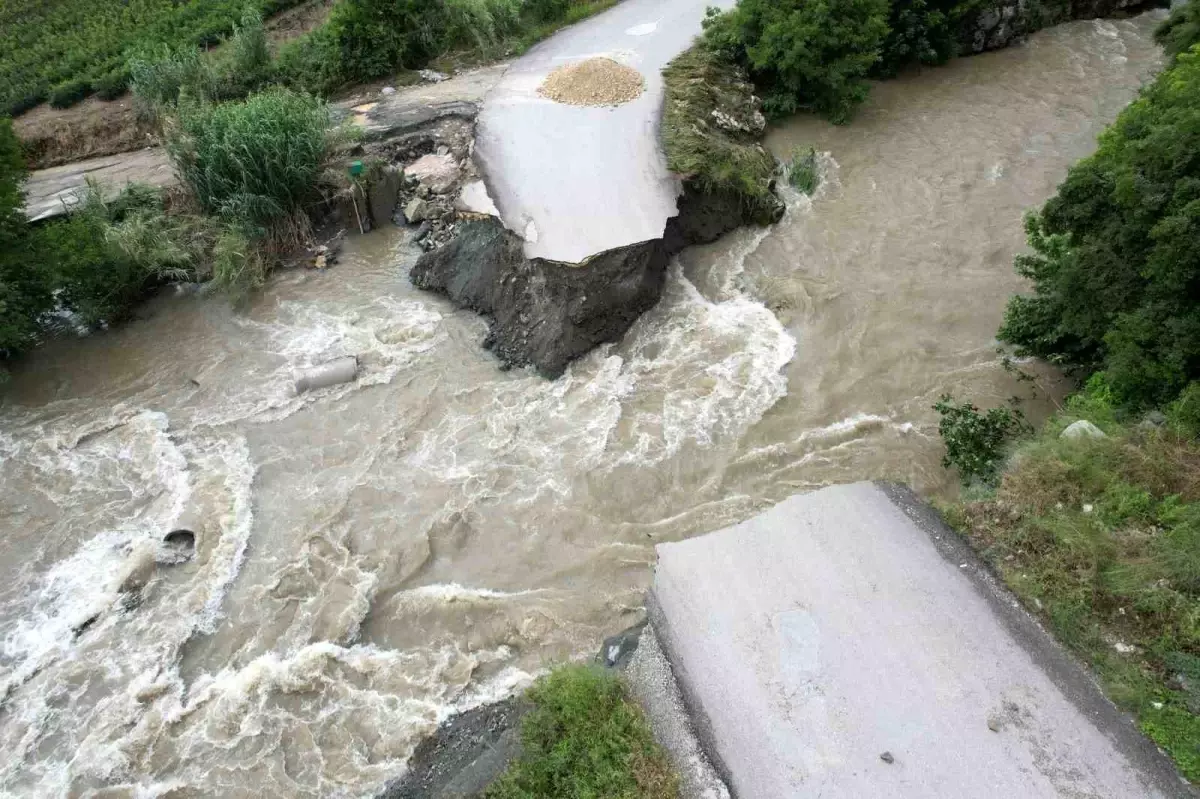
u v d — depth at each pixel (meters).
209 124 15.15
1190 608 7.27
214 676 8.96
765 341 12.94
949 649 7.46
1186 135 8.44
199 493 11.13
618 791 6.70
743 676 7.48
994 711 6.94
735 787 6.66
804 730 7.00
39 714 8.66
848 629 7.75
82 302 13.95
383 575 9.88
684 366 12.59
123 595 9.82
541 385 12.50
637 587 9.55
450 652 9.06
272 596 9.73
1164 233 8.38
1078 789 6.35
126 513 10.98
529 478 11.05
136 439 12.16
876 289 13.77
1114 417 9.53
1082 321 9.84
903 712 7.03
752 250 14.93
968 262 14.20
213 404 12.73
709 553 8.74
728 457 11.11
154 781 7.99
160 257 14.27
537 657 8.91
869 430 11.34
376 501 10.89
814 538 8.74
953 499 10.08
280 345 13.77
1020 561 8.23
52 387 13.27
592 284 12.72
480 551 10.18
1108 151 9.87
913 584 8.11
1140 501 8.18
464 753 7.90
